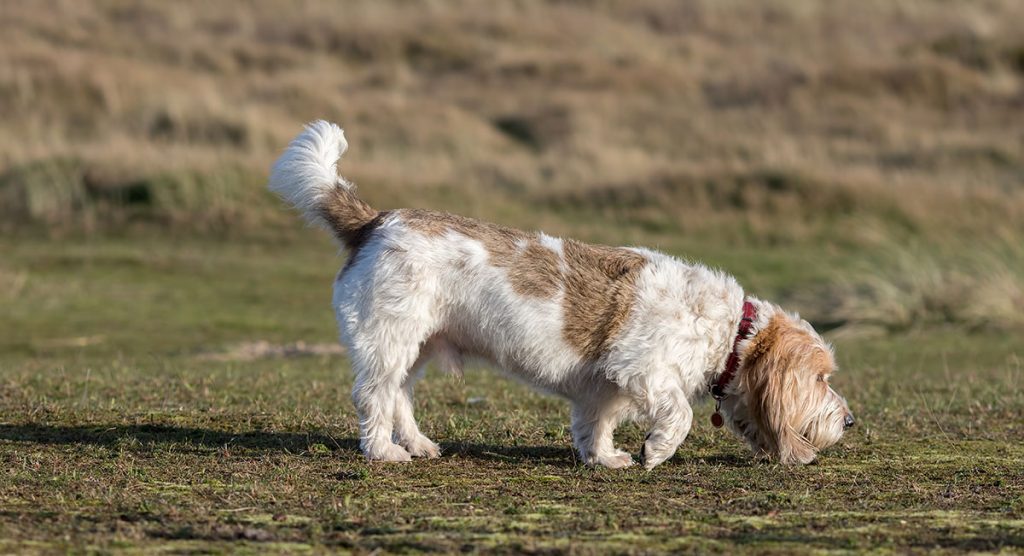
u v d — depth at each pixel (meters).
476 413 9.46
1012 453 7.98
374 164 27.73
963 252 19.80
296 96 36.03
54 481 6.54
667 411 7.29
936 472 7.32
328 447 7.90
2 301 16.89
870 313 17.23
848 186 25.80
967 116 35.56
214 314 16.75
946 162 30.36
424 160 30.38
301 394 10.16
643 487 6.80
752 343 7.46
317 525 5.67
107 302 17.23
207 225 22.97
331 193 7.68
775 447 7.52
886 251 20.80
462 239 7.37
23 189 23.66
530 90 40.06
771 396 7.43
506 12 50.56
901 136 33.59
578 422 7.60
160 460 7.28
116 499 6.15
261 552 5.21
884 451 8.05
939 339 16.19
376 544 5.36
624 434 8.73
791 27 51.00
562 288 7.31
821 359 7.58
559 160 31.08
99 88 32.94
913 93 37.09
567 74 41.66
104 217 23.06
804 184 25.98
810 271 20.80
